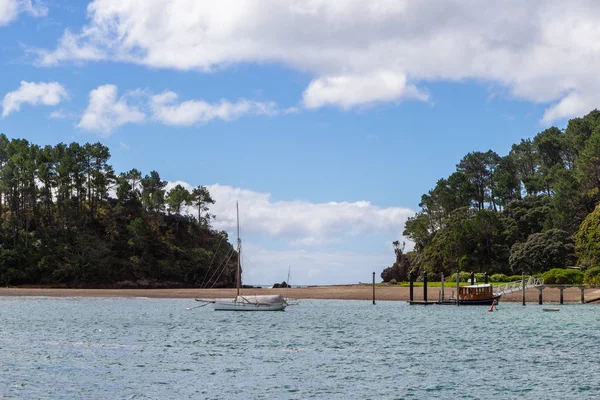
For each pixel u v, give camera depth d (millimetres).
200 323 71438
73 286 156000
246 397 33656
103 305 99250
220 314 84312
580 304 94875
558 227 130500
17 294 124438
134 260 168750
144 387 35781
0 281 149750
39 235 163375
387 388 35719
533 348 50781
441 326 67625
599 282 102625
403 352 48938
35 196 166000
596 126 157750
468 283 121500
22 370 40188
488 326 67062
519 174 180375
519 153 186000
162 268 172500
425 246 160000
